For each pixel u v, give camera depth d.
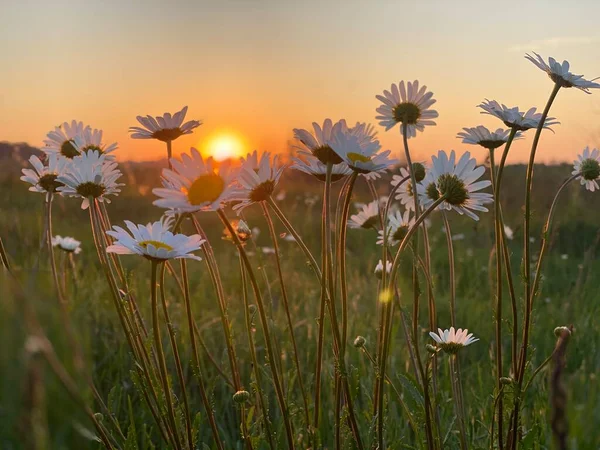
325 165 0.29
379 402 0.29
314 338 0.59
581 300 0.73
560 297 0.80
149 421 0.45
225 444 0.43
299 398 0.45
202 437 0.43
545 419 0.37
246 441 0.31
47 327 0.19
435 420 0.32
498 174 0.31
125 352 0.55
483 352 0.61
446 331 0.34
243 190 0.28
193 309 0.68
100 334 0.56
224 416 0.48
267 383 0.46
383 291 0.29
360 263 1.00
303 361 0.54
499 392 0.31
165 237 0.27
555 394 0.17
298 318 0.66
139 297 0.70
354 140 0.27
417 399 0.32
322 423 0.42
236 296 0.73
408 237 0.28
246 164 0.28
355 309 0.66
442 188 0.31
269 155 0.28
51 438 0.20
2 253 0.31
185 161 0.26
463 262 0.99
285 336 0.56
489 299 0.79
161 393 0.29
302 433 0.36
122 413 0.46
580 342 0.58
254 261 0.91
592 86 0.30
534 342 0.61
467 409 0.43
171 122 0.33
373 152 0.27
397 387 0.47
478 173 0.31
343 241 0.28
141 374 0.31
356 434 0.29
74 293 0.59
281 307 0.69
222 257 0.95
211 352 0.57
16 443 0.16
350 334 0.60
